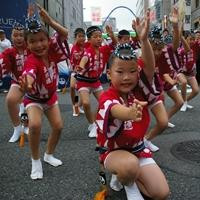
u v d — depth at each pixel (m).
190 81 7.58
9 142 5.43
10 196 3.57
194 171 4.10
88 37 5.65
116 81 3.03
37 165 4.01
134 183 3.13
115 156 3.08
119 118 2.83
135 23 3.28
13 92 5.30
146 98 3.28
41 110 4.09
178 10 5.07
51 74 4.05
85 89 5.66
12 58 5.09
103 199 3.32
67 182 3.86
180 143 5.16
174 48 5.12
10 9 11.95
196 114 7.20
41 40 3.86
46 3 24.19
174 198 3.44
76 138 5.59
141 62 3.25
